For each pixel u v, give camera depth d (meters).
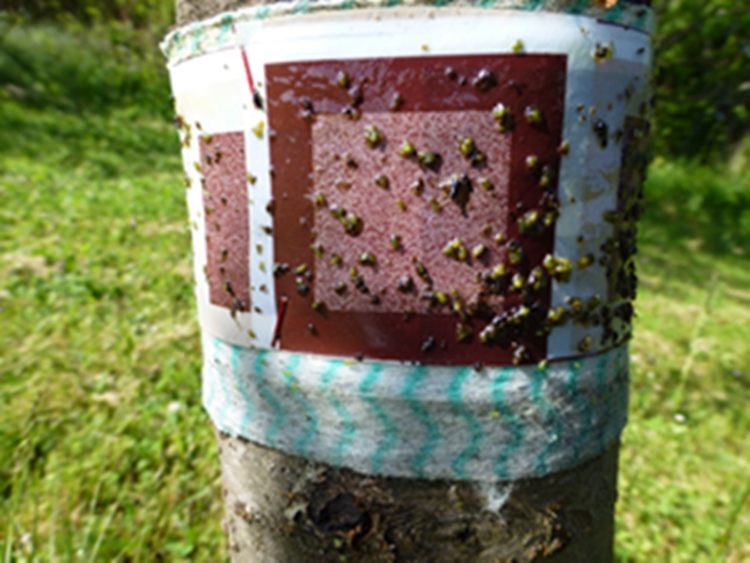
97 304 0.73
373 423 0.20
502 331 0.19
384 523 0.21
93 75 1.90
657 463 0.61
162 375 0.61
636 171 0.21
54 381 0.58
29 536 0.40
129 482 0.48
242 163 0.20
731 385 0.81
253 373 0.22
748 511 0.56
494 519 0.21
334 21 0.18
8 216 0.93
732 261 1.65
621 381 0.23
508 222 0.19
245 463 0.23
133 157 1.42
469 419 0.20
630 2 0.19
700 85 2.29
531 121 0.18
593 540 0.24
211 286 0.22
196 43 0.20
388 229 0.19
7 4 1.92
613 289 0.21
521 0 0.17
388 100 0.18
